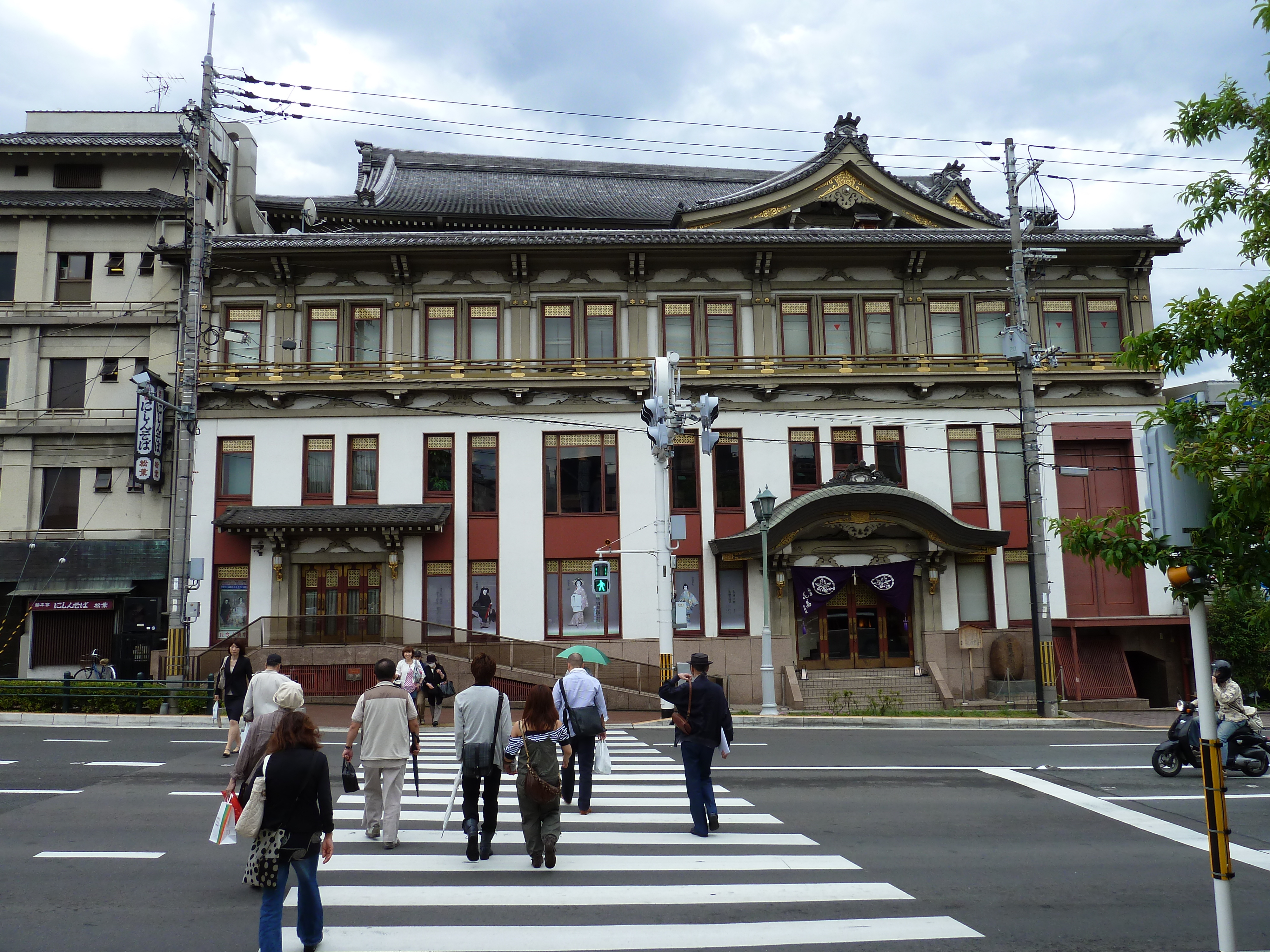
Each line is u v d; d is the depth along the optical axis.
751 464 29.70
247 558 28.50
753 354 30.38
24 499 29.05
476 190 39.38
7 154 30.80
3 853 9.83
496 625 28.61
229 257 29.50
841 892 8.57
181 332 29.97
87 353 30.00
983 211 37.56
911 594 29.50
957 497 30.19
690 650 28.59
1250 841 10.92
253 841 6.61
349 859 9.55
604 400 29.78
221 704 21.02
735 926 7.56
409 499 29.03
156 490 29.27
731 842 10.52
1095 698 28.16
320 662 26.66
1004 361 30.36
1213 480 7.03
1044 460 30.41
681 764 16.31
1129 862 9.91
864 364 30.16
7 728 20.47
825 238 30.05
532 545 29.02
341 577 28.83
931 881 9.02
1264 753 15.19
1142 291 31.50
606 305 30.66
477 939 7.18
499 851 9.95
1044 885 8.96
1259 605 10.45
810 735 20.77
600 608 29.00
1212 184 9.67
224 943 7.06
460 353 29.98
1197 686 6.53
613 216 36.44
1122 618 28.48
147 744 17.88
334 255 29.70
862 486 28.03
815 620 29.58
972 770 15.62
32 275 30.17
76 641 28.48
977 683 28.92
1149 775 15.30
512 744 9.32
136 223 30.62
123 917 7.70
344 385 29.02
